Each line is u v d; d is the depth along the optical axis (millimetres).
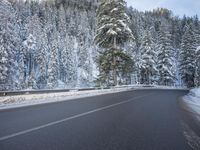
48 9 136625
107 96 25266
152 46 72188
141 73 73062
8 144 6492
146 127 9102
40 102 18625
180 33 133625
